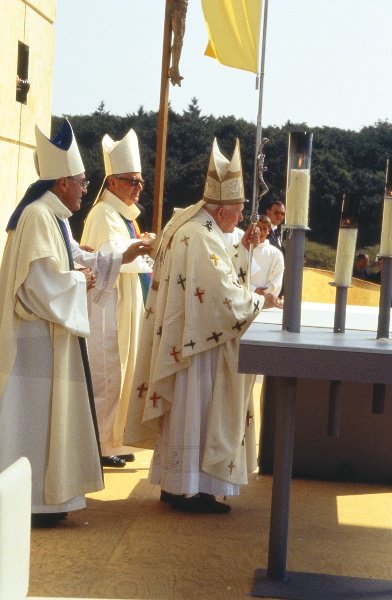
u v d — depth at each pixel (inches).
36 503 223.0
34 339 222.4
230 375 237.0
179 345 237.9
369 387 283.7
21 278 218.4
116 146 290.5
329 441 286.0
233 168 242.4
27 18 379.9
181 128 1187.3
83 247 253.8
